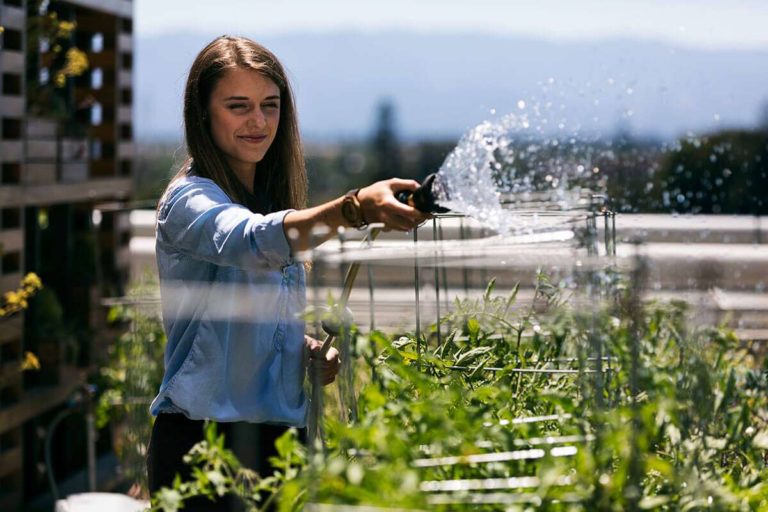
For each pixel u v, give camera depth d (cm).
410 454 248
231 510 355
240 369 360
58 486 747
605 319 319
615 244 405
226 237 324
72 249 809
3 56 653
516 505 246
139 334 628
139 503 568
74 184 759
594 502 241
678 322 386
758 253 594
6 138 672
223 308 360
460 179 301
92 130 841
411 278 545
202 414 357
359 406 296
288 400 368
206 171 373
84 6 785
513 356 383
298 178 408
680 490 278
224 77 371
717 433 338
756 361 511
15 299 625
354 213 302
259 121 372
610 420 257
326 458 277
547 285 401
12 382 671
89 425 691
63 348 736
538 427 313
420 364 354
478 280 536
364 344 370
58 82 754
